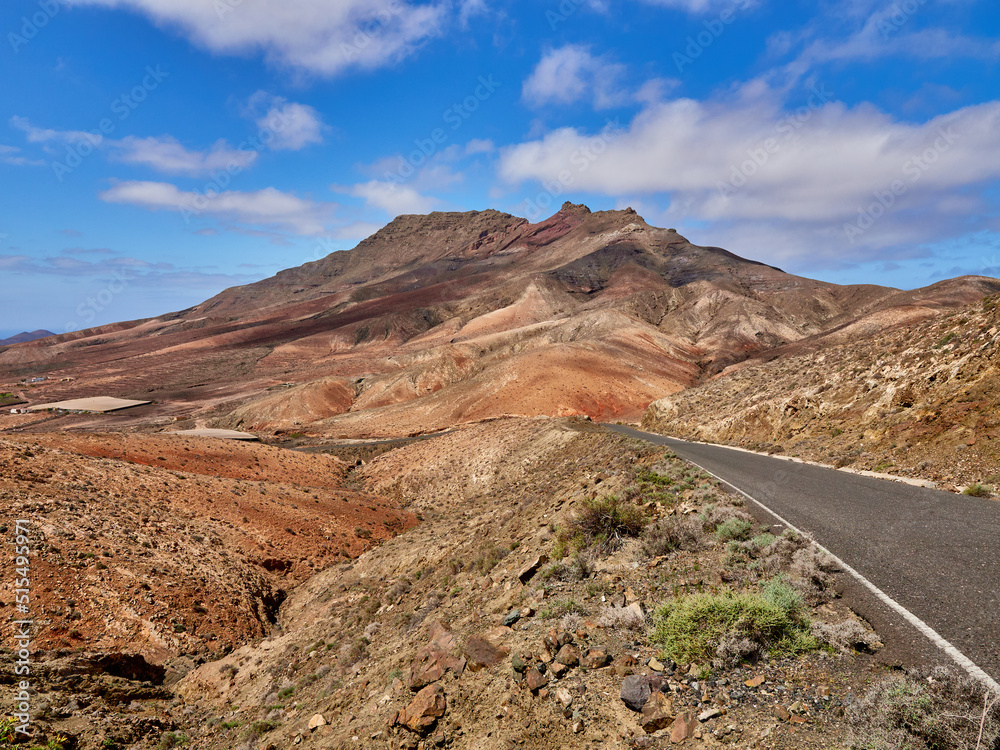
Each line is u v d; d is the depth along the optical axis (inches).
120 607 820.0
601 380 4648.1
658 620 232.4
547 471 1246.9
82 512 1042.1
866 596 229.0
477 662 256.4
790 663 192.7
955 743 136.9
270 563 1195.9
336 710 350.3
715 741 164.2
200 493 1370.6
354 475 2450.8
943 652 175.6
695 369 6141.7
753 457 738.8
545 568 366.6
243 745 390.0
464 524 967.0
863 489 445.1
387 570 920.3
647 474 560.1
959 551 264.4
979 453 460.1
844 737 152.0
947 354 645.3
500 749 196.2
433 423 4237.2
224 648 843.4
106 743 456.1
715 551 313.7
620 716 187.5
